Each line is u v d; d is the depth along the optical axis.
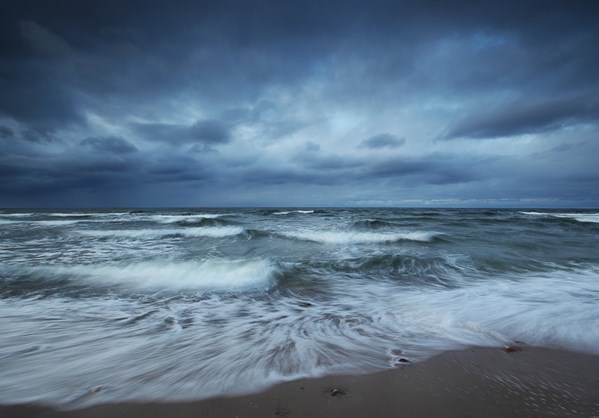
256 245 11.98
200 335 3.96
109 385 2.72
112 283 6.66
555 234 16.02
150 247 11.35
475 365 3.13
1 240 12.80
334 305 5.36
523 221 24.23
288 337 3.89
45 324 4.32
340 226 19.77
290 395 2.57
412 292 6.21
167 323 4.41
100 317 4.64
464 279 7.32
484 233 16.12
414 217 30.31
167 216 29.88
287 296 5.92
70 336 3.89
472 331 4.11
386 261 8.70
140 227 18.88
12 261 8.41
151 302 5.46
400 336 3.93
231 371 2.98
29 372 2.96
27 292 5.95
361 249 11.04
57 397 2.53
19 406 2.40
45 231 15.91
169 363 3.16
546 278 7.40
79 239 13.37
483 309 5.09
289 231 16.28
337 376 2.89
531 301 5.55
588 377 2.92
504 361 3.23
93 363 3.16
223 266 7.76
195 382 2.78
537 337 3.92
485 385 2.75
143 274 7.23
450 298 5.79
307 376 2.89
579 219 26.70
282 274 7.37
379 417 2.26
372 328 4.22
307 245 12.04
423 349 3.52
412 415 2.29
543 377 2.91
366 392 2.62
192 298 5.74
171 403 2.45
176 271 7.42
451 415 2.29
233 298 5.76
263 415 2.29
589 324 4.39
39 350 3.47
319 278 7.27
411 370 3.02
